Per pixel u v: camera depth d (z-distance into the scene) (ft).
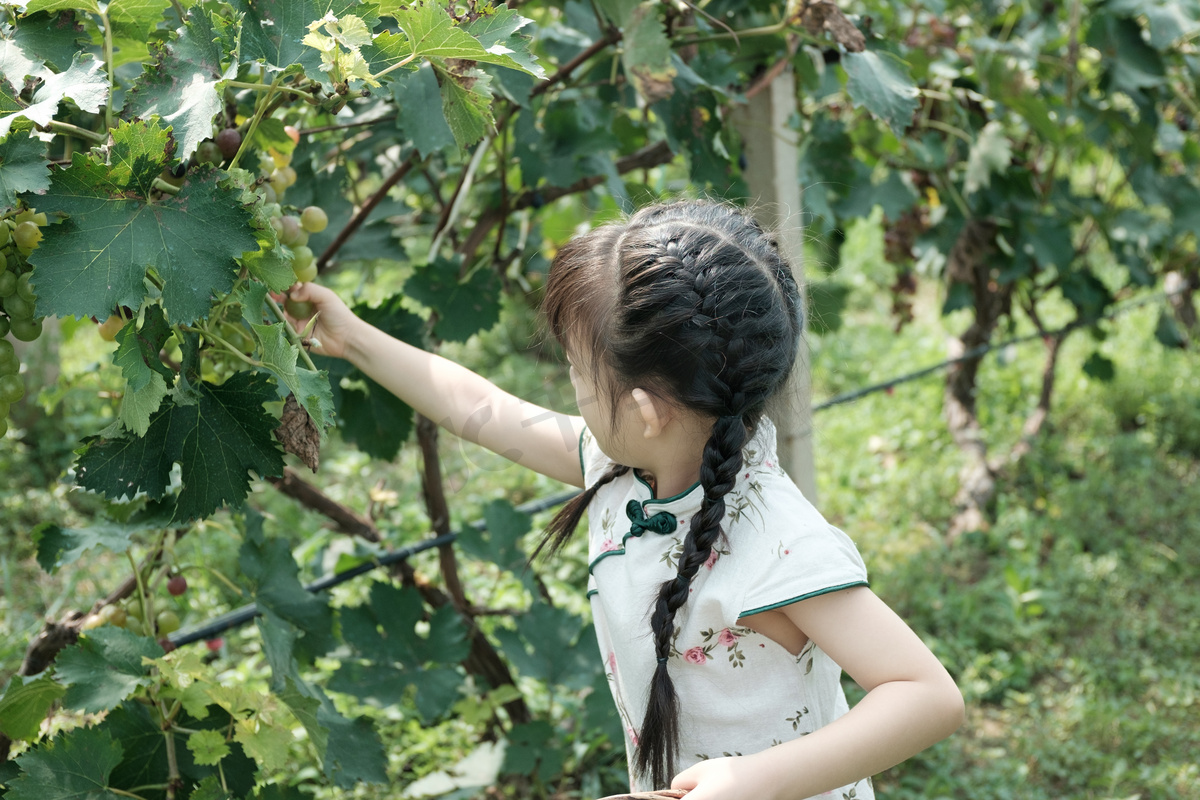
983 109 10.64
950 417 14.08
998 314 13.41
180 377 3.38
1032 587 11.05
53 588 10.46
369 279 8.58
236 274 3.26
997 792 8.23
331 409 3.46
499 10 3.48
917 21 10.62
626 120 7.68
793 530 3.80
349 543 7.65
